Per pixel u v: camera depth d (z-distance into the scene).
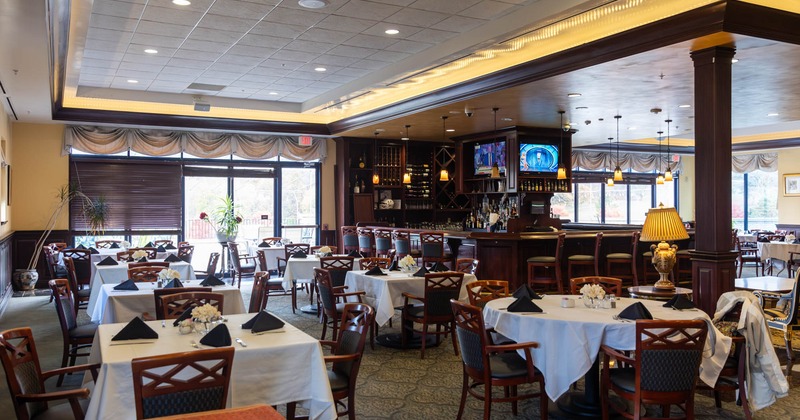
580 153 17.58
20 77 7.65
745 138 16.88
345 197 13.95
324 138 14.04
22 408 3.12
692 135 15.57
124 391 3.11
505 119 11.09
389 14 6.70
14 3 4.78
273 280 9.02
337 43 7.88
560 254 9.35
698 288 6.13
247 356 3.39
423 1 6.28
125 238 12.54
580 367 4.04
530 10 6.43
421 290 6.88
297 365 3.51
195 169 13.08
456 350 6.51
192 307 4.30
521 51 7.79
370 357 6.43
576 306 4.76
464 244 10.31
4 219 9.98
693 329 4.16
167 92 11.41
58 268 9.81
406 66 8.74
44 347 6.87
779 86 8.48
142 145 12.42
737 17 5.63
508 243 9.72
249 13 6.66
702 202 6.16
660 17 6.20
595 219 18.61
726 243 6.04
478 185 13.45
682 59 6.67
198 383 2.93
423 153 15.07
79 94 10.83
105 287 6.20
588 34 7.00
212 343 3.48
